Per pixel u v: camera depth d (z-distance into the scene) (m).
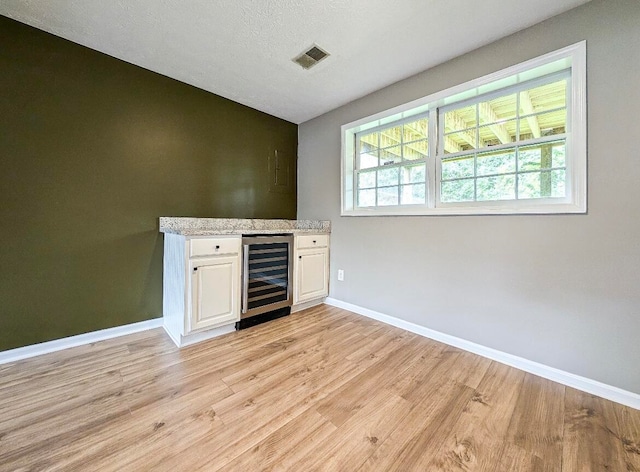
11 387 1.53
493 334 1.96
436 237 2.26
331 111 3.13
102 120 2.13
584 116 1.58
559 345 1.69
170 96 2.47
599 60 1.54
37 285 1.90
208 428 1.26
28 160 1.85
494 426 1.30
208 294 2.16
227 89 2.67
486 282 1.99
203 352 1.98
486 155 2.08
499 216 1.93
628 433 1.27
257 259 2.49
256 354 1.96
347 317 2.74
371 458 1.11
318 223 3.28
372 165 2.88
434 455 1.13
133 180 2.29
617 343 1.51
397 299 2.53
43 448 1.13
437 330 2.25
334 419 1.33
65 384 1.57
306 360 1.89
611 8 1.50
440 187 2.33
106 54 2.12
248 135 3.07
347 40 1.93
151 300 2.41
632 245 1.46
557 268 1.70
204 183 2.73
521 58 1.80
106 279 2.18
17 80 1.80
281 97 2.82
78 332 2.07
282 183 3.42
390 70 2.30
